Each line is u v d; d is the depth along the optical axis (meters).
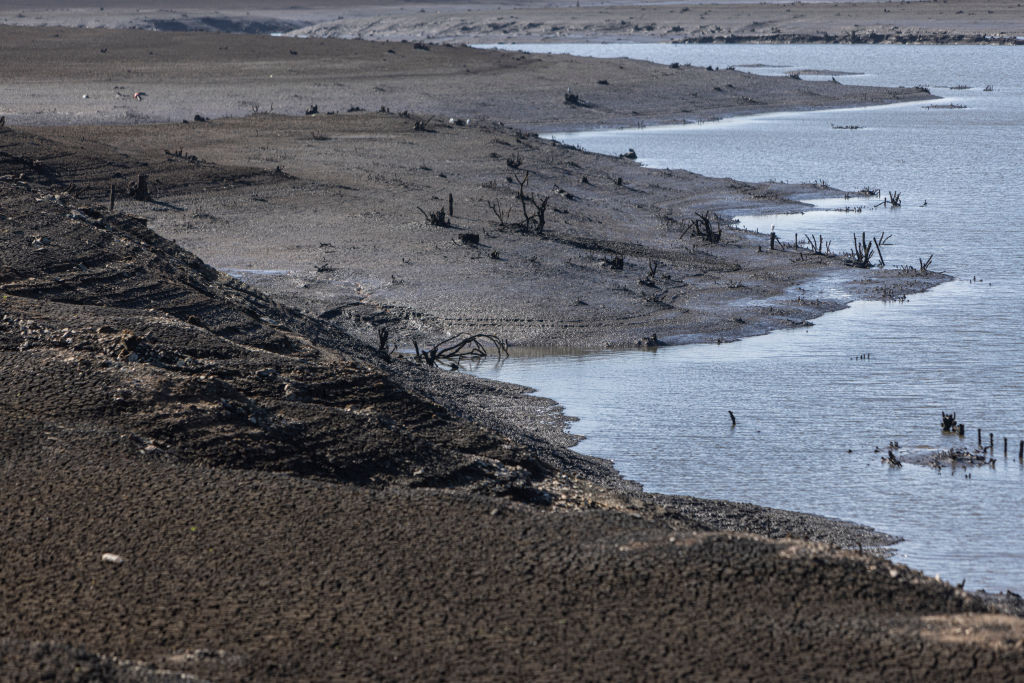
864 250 107.56
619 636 31.95
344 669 30.44
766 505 53.47
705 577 34.84
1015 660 30.20
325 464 47.34
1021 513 52.47
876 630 31.91
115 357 53.22
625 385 71.25
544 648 31.41
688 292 92.62
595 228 113.06
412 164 139.38
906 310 88.44
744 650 31.11
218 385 51.16
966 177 148.12
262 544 37.25
